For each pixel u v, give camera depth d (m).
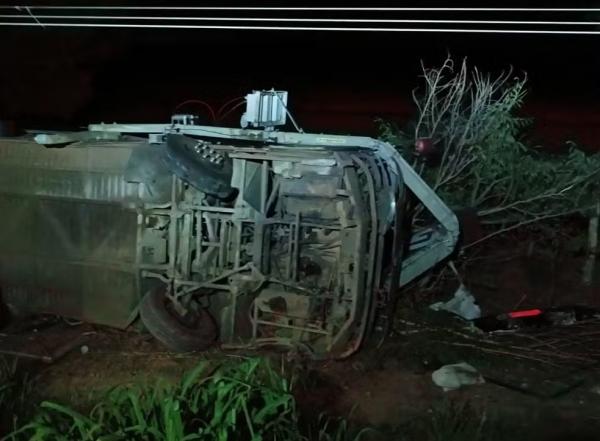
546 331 6.45
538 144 10.39
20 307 6.30
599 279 7.61
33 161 6.07
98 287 5.97
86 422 3.72
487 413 4.89
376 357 5.71
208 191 5.42
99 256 5.95
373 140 5.83
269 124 6.06
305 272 5.69
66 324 6.39
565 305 7.11
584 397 5.21
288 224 5.61
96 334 6.16
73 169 5.96
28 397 4.94
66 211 6.00
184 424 3.78
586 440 4.56
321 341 5.64
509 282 7.58
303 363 5.55
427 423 4.72
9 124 6.56
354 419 4.80
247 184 5.55
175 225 5.70
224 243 5.68
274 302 5.69
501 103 7.91
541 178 7.98
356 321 5.48
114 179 5.85
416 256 6.33
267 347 5.77
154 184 5.76
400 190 5.78
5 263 6.23
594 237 7.67
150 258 5.83
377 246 5.55
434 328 6.38
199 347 5.71
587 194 7.97
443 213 6.11
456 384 5.30
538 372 5.61
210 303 5.93
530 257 8.02
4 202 6.18
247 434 3.98
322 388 5.25
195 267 5.74
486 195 8.05
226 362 5.54
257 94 6.00
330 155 5.37
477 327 6.40
